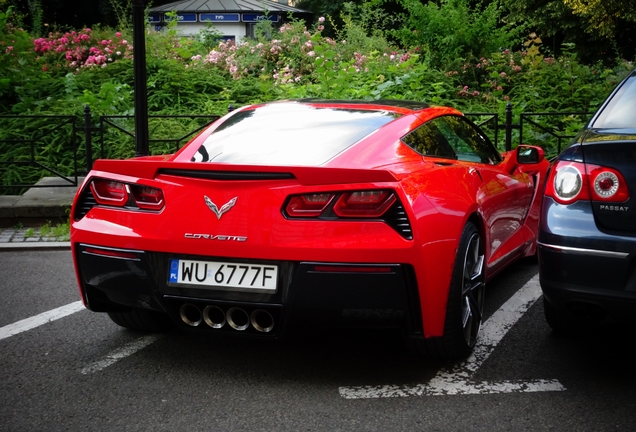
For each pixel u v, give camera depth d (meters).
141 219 3.26
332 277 2.98
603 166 3.17
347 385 3.23
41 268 5.66
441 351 3.38
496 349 3.73
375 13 15.88
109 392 3.17
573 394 3.13
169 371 3.42
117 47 12.66
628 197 3.09
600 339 3.90
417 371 3.41
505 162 4.70
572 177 3.24
